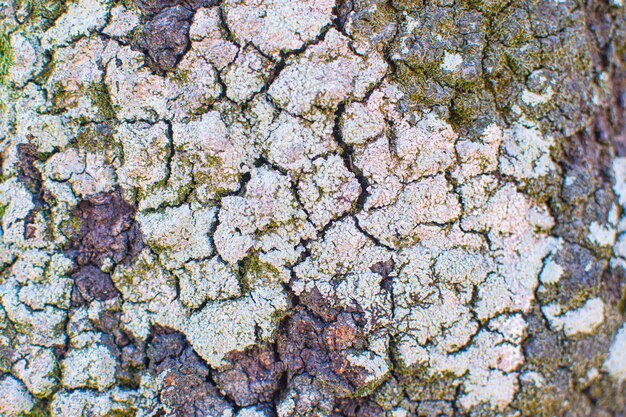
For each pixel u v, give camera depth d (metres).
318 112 0.22
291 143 0.22
